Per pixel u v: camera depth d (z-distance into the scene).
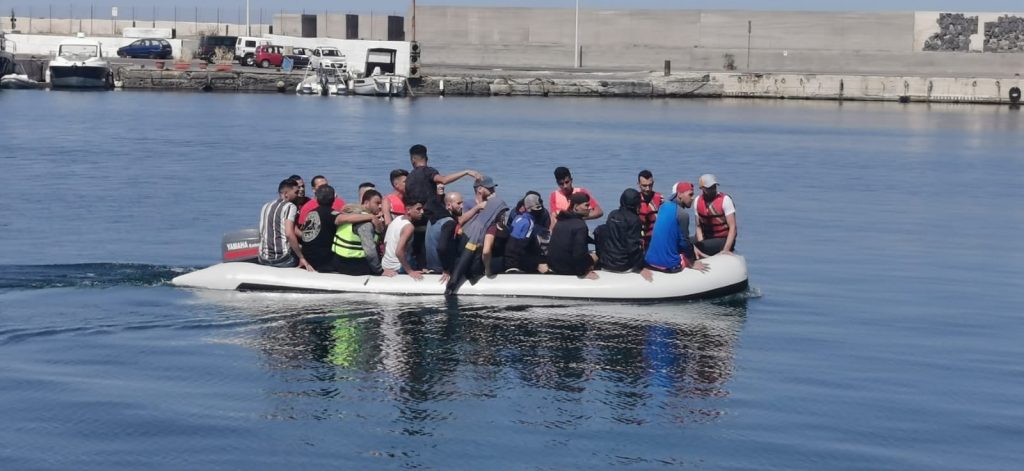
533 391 12.12
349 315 15.09
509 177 32.66
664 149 44.47
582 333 14.49
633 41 101.06
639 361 13.32
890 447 10.74
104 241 20.98
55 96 68.75
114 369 12.71
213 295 16.14
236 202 26.50
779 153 44.62
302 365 12.91
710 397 12.06
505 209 16.25
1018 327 15.54
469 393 12.02
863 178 36.38
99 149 39.09
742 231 24.28
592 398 11.93
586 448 10.55
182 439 10.62
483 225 16.05
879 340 14.64
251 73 79.25
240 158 36.91
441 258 16.34
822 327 15.27
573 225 16.16
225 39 90.44
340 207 17.53
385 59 81.69
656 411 11.57
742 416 11.48
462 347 13.71
